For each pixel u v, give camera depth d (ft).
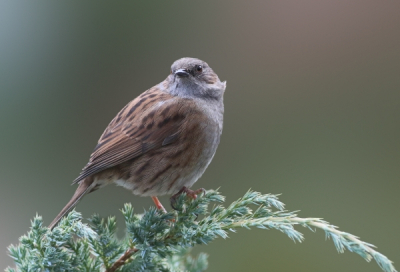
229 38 48.80
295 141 47.06
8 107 42.70
